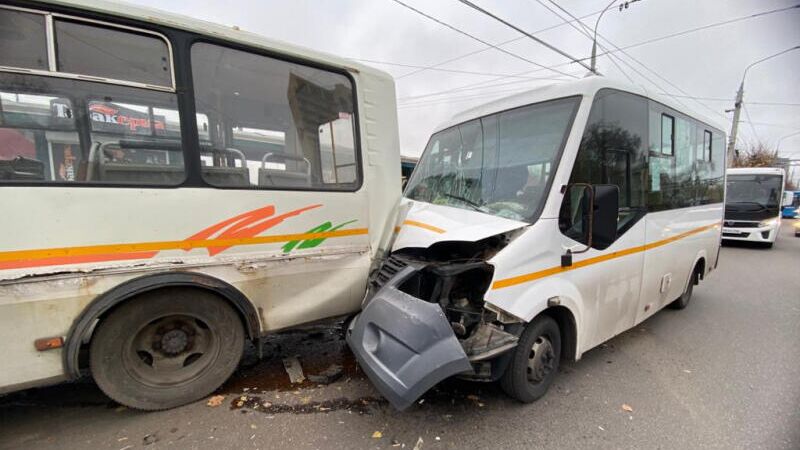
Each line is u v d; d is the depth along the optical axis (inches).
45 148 87.0
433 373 83.9
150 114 97.0
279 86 116.1
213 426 100.3
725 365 144.6
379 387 87.5
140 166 96.1
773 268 340.2
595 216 108.4
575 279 116.0
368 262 132.6
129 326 98.3
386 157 136.9
